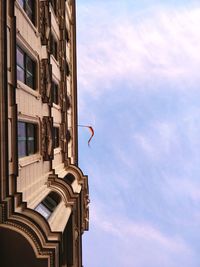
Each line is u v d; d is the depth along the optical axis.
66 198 22.44
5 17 12.89
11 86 14.22
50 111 22.16
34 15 19.33
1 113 12.70
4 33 12.84
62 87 27.73
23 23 16.50
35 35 18.98
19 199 14.97
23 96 16.41
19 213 14.03
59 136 26.73
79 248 25.50
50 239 14.62
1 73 12.66
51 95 22.14
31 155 18.19
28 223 13.67
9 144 13.93
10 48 14.12
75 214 23.12
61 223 17.84
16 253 12.96
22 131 16.95
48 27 22.19
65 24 29.78
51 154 21.86
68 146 31.34
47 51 21.81
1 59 12.66
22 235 12.84
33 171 18.23
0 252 12.91
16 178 14.66
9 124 13.98
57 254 13.98
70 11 34.41
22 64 17.20
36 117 18.88
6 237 12.85
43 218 15.28
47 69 21.23
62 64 27.91
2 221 12.91
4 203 12.92
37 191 18.73
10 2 14.19
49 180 21.80
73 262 21.58
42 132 20.17
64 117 28.20
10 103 14.10
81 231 26.91
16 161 14.45
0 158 12.66
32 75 19.16
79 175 29.91
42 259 12.93
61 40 27.55
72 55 34.59
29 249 12.94
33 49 18.38
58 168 25.64
